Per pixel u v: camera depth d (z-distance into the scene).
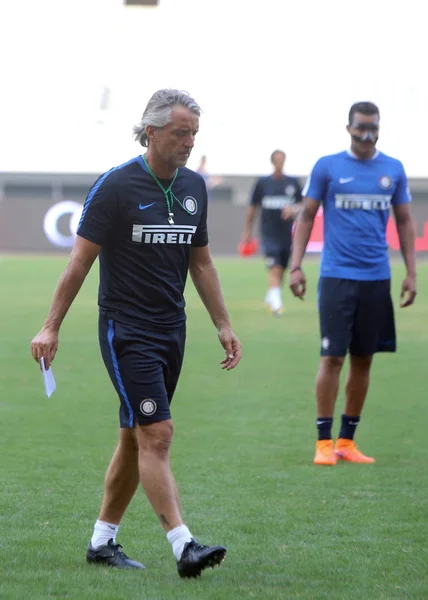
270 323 40.16
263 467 18.25
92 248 12.41
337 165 19.09
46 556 13.02
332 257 19.06
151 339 12.41
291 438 20.67
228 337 13.35
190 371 28.92
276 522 14.78
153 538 14.04
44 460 18.50
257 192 42.22
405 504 15.83
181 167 12.60
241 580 12.09
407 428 21.80
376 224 19.03
